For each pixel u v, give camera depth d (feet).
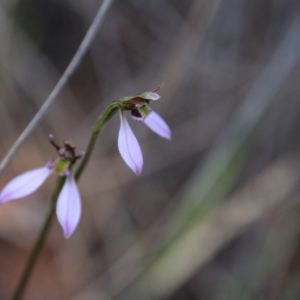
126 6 1.11
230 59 1.04
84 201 1.03
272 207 0.95
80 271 0.98
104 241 1.01
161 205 1.05
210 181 0.92
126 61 1.14
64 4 1.17
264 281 0.94
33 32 1.18
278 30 1.01
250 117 0.92
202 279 0.97
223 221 0.94
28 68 1.10
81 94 1.21
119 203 1.04
